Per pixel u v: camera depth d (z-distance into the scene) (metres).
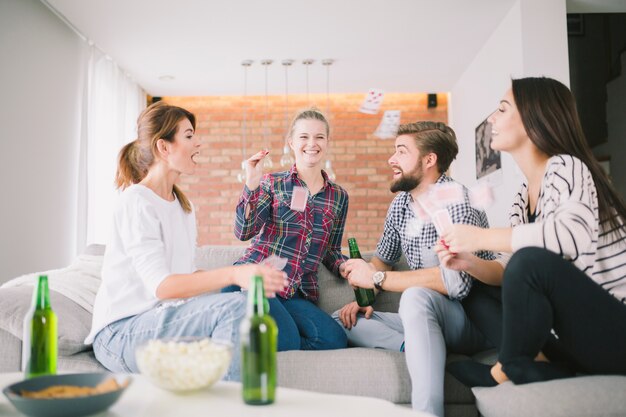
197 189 6.22
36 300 1.14
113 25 4.20
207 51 4.80
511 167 3.92
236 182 6.21
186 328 1.47
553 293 1.23
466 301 1.67
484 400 1.31
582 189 1.31
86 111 4.41
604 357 1.24
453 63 5.13
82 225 4.25
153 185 1.71
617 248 1.34
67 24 4.16
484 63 4.68
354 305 1.95
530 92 1.47
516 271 1.24
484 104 4.68
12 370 1.69
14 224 3.44
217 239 6.18
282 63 5.12
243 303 1.44
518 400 1.21
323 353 1.66
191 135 1.75
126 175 1.79
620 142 3.89
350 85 5.82
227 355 1.03
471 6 3.93
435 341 1.47
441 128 1.89
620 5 3.81
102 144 4.74
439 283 1.62
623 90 3.92
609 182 1.38
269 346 0.96
